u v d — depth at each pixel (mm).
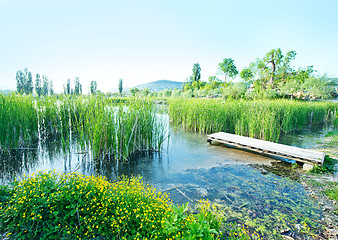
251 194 5152
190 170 6801
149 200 3768
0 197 3611
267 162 7672
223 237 3262
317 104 19766
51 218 3262
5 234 3055
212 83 54562
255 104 13664
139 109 8602
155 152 8828
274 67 39375
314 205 4664
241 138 9891
